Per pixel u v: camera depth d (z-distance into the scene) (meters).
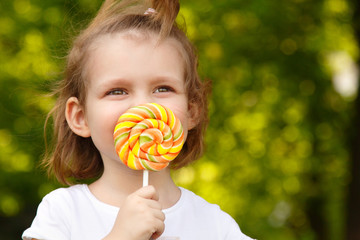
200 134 3.97
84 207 3.37
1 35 12.23
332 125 13.52
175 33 3.49
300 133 13.59
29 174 13.13
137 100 3.23
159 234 3.08
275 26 12.54
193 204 3.56
